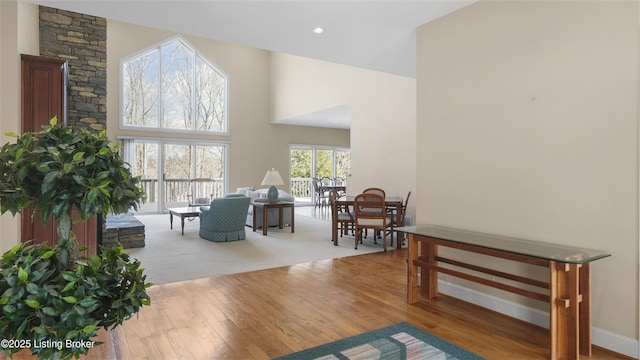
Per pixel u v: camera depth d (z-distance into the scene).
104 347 2.18
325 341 2.27
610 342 2.12
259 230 6.86
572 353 2.02
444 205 3.08
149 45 9.45
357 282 3.51
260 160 11.12
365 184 7.34
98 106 4.96
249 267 4.12
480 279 2.51
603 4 2.13
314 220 8.30
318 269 4.01
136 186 1.15
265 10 2.90
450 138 3.01
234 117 10.70
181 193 9.98
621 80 2.06
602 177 2.14
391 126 6.73
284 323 2.54
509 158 2.60
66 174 0.98
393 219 5.50
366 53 3.95
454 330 2.42
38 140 1.02
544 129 2.40
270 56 11.20
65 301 0.93
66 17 4.75
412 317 2.65
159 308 2.82
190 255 4.75
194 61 10.17
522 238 2.53
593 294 2.20
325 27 3.26
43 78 3.15
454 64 2.96
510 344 2.23
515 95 2.56
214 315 2.68
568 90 2.28
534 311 2.52
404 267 4.09
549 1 2.37
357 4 2.81
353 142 7.66
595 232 2.18
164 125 9.73
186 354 2.11
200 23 3.17
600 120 2.14
